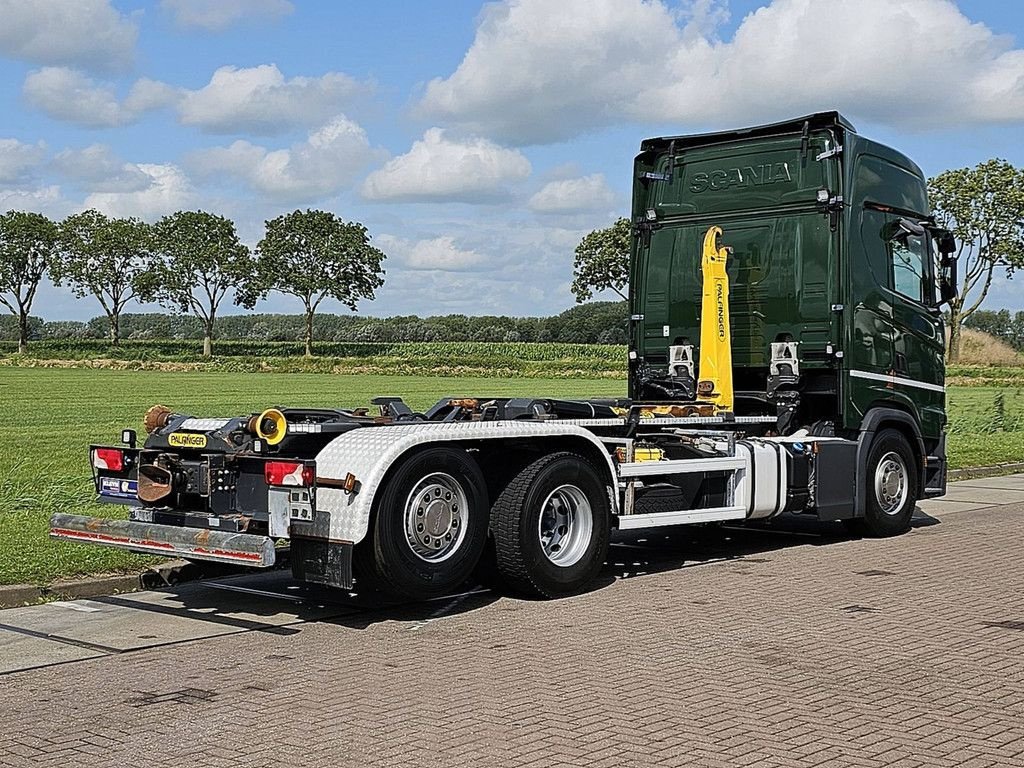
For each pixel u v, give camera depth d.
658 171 13.79
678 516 10.77
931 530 13.58
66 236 121.25
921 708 6.34
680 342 13.50
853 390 12.66
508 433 9.16
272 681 6.98
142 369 83.25
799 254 12.78
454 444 8.95
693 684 6.84
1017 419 31.77
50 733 5.96
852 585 10.05
